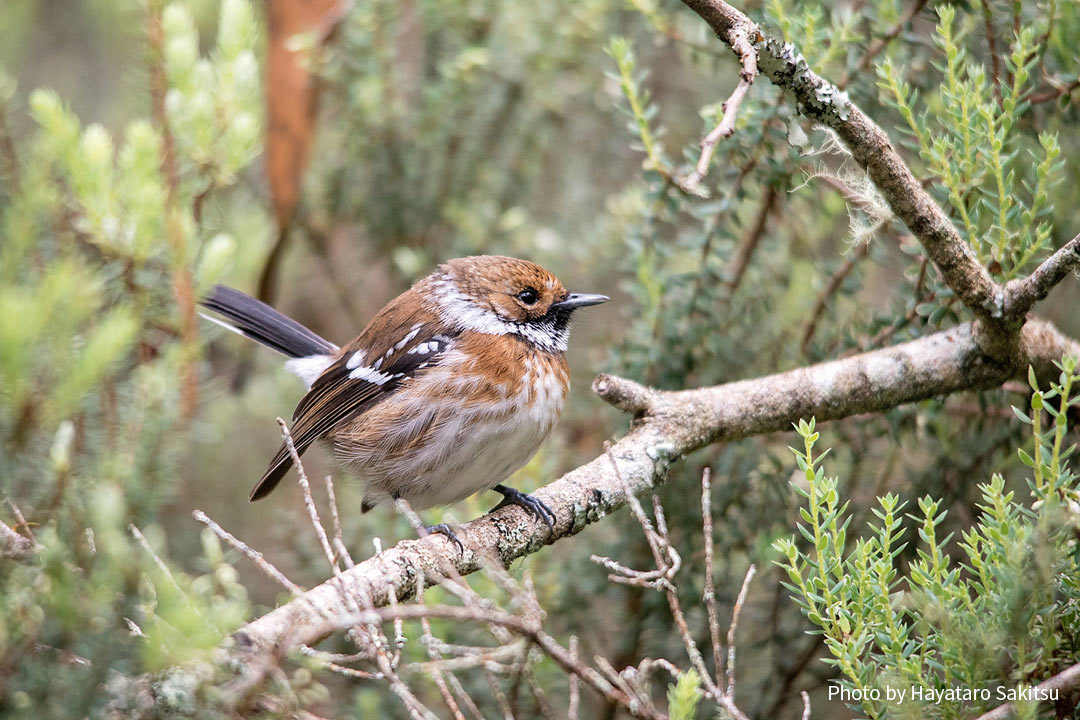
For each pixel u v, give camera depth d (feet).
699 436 28.17
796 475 32.73
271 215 38.29
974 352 27.86
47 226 26.50
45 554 16.84
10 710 16.78
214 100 28.99
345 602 21.43
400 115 40.24
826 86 23.57
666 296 33.71
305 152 36.63
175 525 39.88
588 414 38.83
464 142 40.96
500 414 30.27
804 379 28.45
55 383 19.66
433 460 30.55
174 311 27.35
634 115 31.01
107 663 16.67
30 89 46.60
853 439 32.89
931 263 28.68
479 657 19.83
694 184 19.65
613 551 32.73
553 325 32.58
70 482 19.47
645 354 33.55
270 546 40.06
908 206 24.95
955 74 26.08
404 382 31.12
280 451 32.71
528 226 43.52
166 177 28.19
